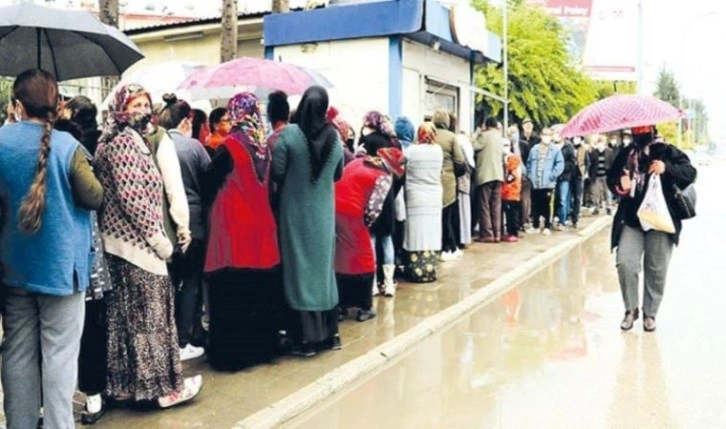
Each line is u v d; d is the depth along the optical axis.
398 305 7.92
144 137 4.69
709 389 5.51
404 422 4.91
